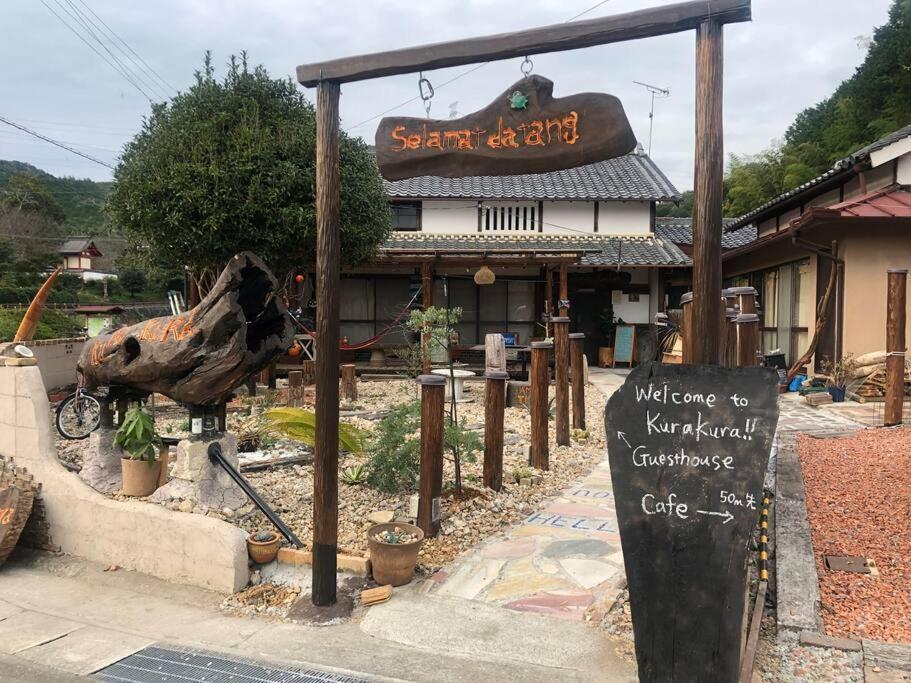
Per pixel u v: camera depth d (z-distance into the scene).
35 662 3.28
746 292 5.04
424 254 13.38
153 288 34.34
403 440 5.71
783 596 3.62
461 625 3.56
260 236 9.26
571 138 3.34
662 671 2.70
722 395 2.75
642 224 17.14
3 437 5.29
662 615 2.71
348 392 11.12
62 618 3.84
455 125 3.49
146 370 4.70
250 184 9.08
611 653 3.26
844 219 9.90
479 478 6.20
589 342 17.30
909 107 19.70
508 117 3.42
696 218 2.80
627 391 2.86
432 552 4.57
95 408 8.27
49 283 6.11
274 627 3.64
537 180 18.14
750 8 2.75
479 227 17.00
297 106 10.37
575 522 5.31
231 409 9.65
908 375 9.48
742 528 2.64
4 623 3.77
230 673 3.14
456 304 16.31
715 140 2.78
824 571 3.99
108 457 5.19
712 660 2.63
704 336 2.80
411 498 5.26
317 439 3.78
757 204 23.73
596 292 17.14
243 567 4.15
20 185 38.38
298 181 9.28
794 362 12.70
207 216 9.06
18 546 5.04
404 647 3.35
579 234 17.09
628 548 2.78
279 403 10.25
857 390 9.77
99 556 4.71
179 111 9.66
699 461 2.74
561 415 7.96
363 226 10.65
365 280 16.12
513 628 3.52
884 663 3.01
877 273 10.31
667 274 17.38
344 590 4.01
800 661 3.06
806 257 12.11
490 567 4.36
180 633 3.60
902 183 10.73
